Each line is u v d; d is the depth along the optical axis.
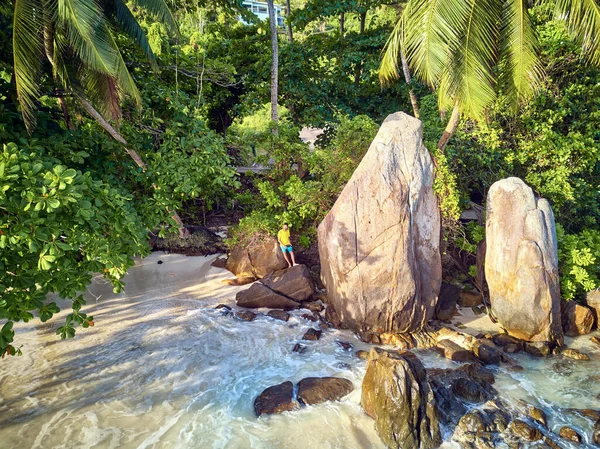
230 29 26.38
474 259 14.62
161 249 17.44
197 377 9.45
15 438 7.53
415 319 11.31
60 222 6.98
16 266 6.91
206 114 25.88
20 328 11.43
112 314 12.25
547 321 10.61
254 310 12.72
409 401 7.54
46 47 10.64
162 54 19.39
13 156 6.64
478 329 11.76
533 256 10.64
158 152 12.85
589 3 10.05
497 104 14.41
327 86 23.70
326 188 14.91
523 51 10.82
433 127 16.50
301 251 15.59
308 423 8.05
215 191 19.48
